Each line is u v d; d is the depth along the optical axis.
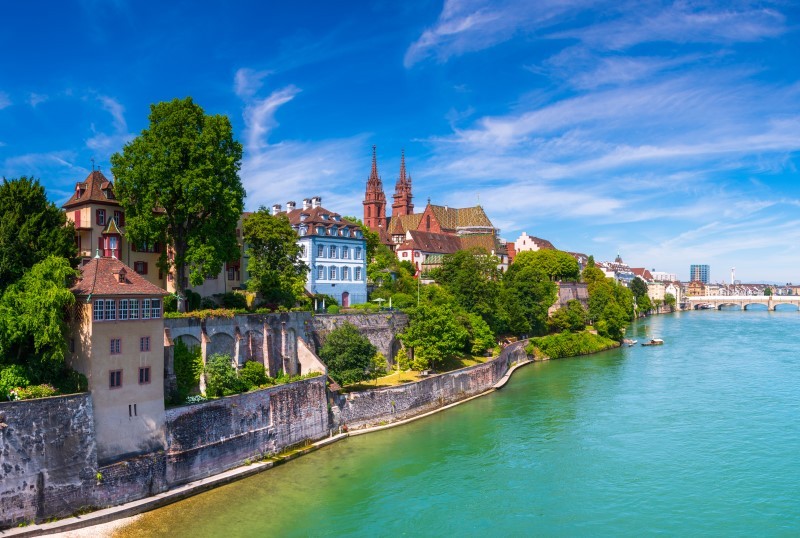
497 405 83.88
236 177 67.81
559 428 71.69
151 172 61.44
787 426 71.44
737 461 60.03
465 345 102.44
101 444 46.59
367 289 116.69
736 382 97.88
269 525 46.12
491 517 48.22
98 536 42.72
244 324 67.25
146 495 48.53
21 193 50.56
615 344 147.38
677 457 61.44
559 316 145.38
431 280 150.25
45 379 46.25
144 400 49.50
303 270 88.38
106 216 68.00
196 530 44.81
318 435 65.94
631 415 77.38
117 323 47.91
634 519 47.91
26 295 45.62
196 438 52.94
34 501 41.91
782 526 46.47
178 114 63.12
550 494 52.62
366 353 74.75
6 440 40.75
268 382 65.75
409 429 72.00
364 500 51.06
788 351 136.00
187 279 75.00
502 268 188.38
